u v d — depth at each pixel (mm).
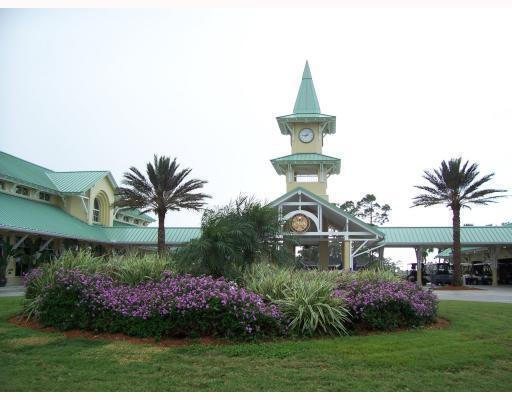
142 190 35562
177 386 6852
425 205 39438
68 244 37281
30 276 12859
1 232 30781
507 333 11039
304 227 32531
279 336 10086
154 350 8852
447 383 7125
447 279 43781
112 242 41281
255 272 12906
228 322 9734
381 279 14328
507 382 7273
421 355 8547
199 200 35875
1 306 14711
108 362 8008
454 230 39219
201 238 12922
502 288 39969
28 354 8555
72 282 11109
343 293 11594
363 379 7238
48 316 10992
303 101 41812
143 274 12328
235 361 8141
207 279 11023
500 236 43062
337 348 9008
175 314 9773
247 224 13680
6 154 38750
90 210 42281
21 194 36844
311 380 7180
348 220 33000
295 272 13789
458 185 38219
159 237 35906
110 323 10289
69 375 7277
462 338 10266
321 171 39406
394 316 11539
